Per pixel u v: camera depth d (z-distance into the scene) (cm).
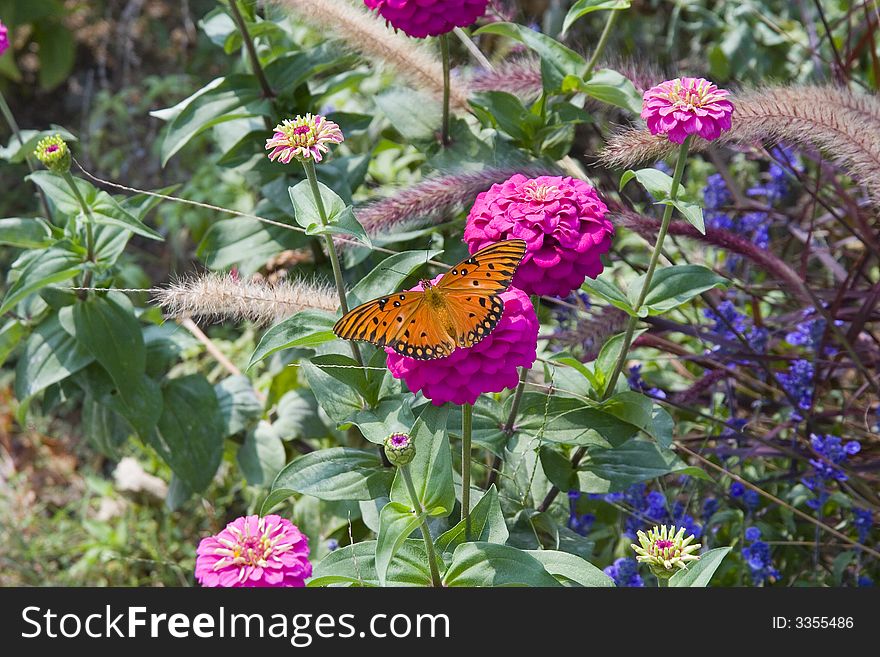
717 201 353
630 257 376
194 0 567
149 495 367
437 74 290
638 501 276
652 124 203
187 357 421
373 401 230
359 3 302
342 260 315
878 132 253
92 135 511
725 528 294
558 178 211
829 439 274
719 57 447
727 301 328
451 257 293
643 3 505
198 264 464
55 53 538
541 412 237
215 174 461
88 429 331
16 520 374
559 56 288
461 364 177
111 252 283
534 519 247
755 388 330
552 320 361
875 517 279
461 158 298
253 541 177
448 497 188
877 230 345
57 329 298
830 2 450
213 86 301
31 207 500
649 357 342
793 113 243
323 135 203
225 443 345
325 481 228
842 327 333
